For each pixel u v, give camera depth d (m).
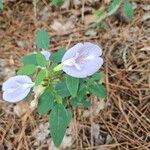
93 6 0.45
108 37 0.42
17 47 0.42
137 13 0.44
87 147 0.34
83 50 0.25
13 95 0.26
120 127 0.35
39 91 0.27
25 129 0.36
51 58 0.28
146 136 0.35
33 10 0.46
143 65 0.39
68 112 0.27
